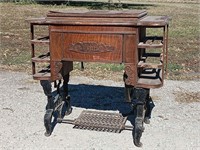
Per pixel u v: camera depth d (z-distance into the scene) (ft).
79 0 32.17
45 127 5.10
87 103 6.53
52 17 4.71
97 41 4.52
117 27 4.42
